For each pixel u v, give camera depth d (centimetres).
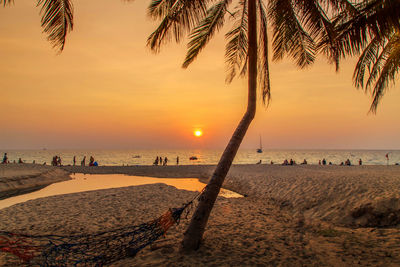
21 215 805
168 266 405
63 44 359
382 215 658
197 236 477
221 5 628
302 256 455
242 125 522
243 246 511
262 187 1338
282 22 573
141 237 482
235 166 2780
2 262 436
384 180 1036
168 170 2689
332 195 910
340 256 446
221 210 898
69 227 676
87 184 1697
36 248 377
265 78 632
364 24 492
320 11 493
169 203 1005
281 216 848
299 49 651
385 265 387
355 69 747
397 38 736
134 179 2006
